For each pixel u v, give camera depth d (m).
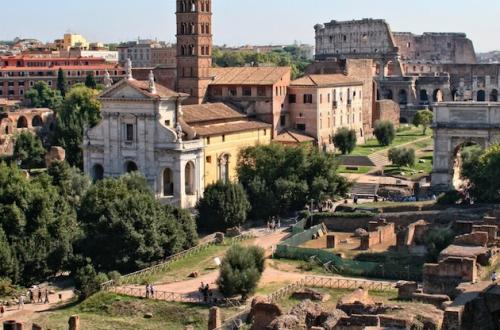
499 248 105.06
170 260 127.19
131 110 166.50
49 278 126.69
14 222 122.00
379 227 134.50
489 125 160.00
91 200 130.50
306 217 148.38
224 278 104.69
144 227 125.25
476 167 145.38
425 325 71.44
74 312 105.75
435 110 164.62
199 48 195.12
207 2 196.12
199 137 166.75
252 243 135.25
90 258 122.94
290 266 121.50
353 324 72.81
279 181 154.62
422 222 131.50
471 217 133.75
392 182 178.62
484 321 74.62
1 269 116.44
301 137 196.38
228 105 192.12
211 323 93.69
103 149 171.88
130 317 102.81
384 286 105.56
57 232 124.69
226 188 146.62
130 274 119.00
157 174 165.25
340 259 118.75
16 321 95.44
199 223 146.25
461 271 90.00
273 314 87.31
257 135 188.12
